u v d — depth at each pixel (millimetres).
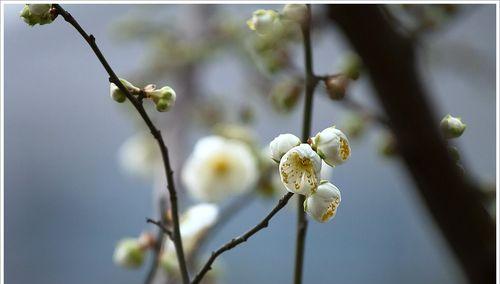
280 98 865
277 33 788
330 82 761
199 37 1168
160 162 1119
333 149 667
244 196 906
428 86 928
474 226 848
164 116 1082
